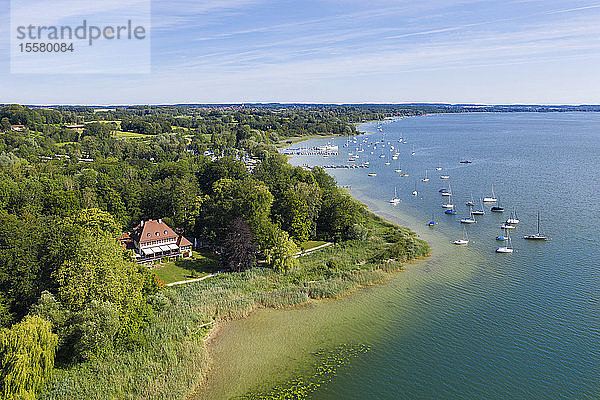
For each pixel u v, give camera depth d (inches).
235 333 2881.4
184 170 6299.2
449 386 2311.8
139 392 2250.2
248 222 4173.2
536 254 4163.4
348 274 3663.9
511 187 7180.1
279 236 3924.7
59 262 2817.4
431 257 4170.8
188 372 2417.6
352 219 4798.2
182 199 4667.8
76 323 2418.8
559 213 5516.7
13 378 2015.3
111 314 2453.2
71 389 2188.7
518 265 3907.5
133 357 2484.0
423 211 5969.5
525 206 5944.9
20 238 2832.2
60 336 2368.4
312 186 5162.4
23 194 4345.5
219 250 4259.4
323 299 3348.9
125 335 2571.4
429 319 3002.0
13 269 2704.2
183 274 3683.6
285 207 4594.0
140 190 4938.5
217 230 4355.3
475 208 6013.8
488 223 5265.8
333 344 2731.3
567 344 2652.6
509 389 2274.9
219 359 2591.0
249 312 3157.0
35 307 2438.5
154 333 2709.2
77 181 5472.4
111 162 7283.5
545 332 2792.8
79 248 2765.7
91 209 3853.3
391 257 4072.3
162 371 2416.3
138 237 4067.4
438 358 2556.6
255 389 2320.4
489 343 2691.9
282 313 3142.2
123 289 2704.2
